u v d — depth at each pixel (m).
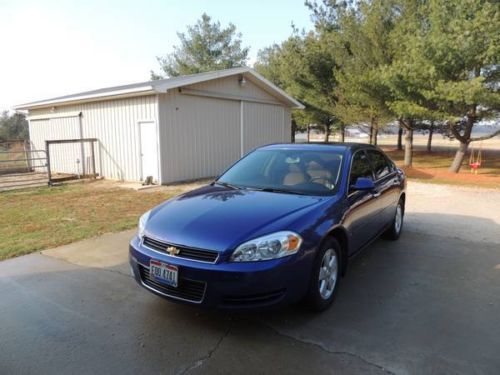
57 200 9.09
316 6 20.39
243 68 14.07
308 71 20.55
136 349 2.82
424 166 18.67
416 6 14.52
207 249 2.86
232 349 2.80
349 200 3.84
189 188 11.07
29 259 4.83
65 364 2.65
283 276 2.86
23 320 3.27
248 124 15.41
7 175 14.19
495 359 2.66
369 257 4.85
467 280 4.09
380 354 2.72
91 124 13.77
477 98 11.23
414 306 3.47
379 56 15.84
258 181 4.30
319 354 2.73
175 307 3.48
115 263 4.68
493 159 22.92
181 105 12.33
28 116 16.72
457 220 6.91
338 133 31.39
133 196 9.67
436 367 2.57
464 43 11.38
